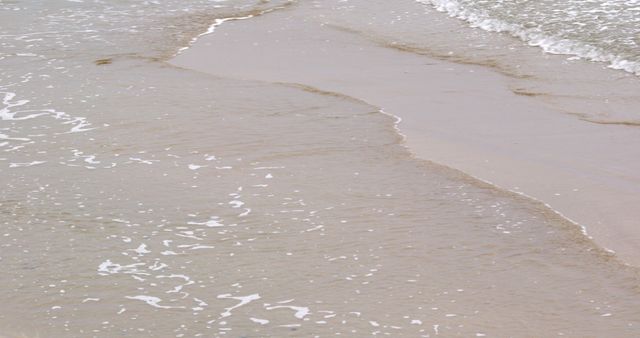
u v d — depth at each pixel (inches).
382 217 438.3
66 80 653.3
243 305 358.3
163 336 337.1
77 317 350.9
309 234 419.8
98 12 878.4
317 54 747.4
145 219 435.5
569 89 655.8
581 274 386.6
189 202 452.8
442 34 812.0
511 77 686.5
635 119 589.3
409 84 665.0
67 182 476.4
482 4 904.3
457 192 469.7
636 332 341.4
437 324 345.4
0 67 685.9
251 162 504.4
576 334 340.2
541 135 561.0
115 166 497.0
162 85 643.5
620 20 815.1
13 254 402.3
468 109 608.4
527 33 801.6
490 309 357.4
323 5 930.7
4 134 545.3
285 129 557.0
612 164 513.7
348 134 551.5
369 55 746.2
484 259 398.3
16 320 349.1
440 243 412.5
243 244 410.6
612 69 701.3
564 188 479.8
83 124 561.3
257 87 645.3
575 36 780.6
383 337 336.2
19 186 472.4
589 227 435.2
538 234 424.2
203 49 757.9
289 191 466.6
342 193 465.1
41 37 778.2
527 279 381.4
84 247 407.8
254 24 848.9
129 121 566.3
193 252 402.9
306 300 362.6
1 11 868.6
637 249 412.8
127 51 740.0
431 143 542.9
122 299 363.6
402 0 943.0
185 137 540.4
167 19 859.4
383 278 380.2
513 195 469.1
